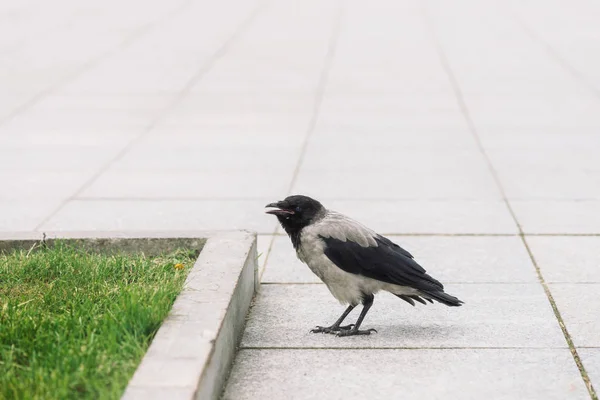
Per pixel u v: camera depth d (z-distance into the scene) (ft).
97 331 24.93
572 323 28.73
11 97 66.23
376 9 114.62
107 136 55.31
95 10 115.65
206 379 22.26
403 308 30.40
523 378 24.89
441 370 25.44
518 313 29.63
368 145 52.90
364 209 41.14
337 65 77.92
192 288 26.91
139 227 38.60
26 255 32.07
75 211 40.88
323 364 25.99
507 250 35.78
